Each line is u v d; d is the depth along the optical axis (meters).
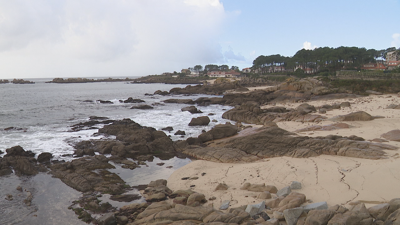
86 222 11.18
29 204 12.84
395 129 21.61
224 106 51.53
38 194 13.98
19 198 13.51
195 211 10.00
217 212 9.80
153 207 11.10
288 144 18.92
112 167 18.11
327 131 23.11
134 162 19.19
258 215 9.68
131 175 16.75
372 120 25.77
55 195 13.86
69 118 36.53
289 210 8.93
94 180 15.59
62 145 22.95
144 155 20.61
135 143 22.83
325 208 9.24
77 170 17.19
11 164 17.61
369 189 11.03
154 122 33.78
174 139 25.41
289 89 57.25
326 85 56.03
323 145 17.66
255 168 15.93
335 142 17.70
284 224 9.02
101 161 18.86
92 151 20.66
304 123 28.22
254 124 32.66
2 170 16.75
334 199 10.59
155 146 22.41
